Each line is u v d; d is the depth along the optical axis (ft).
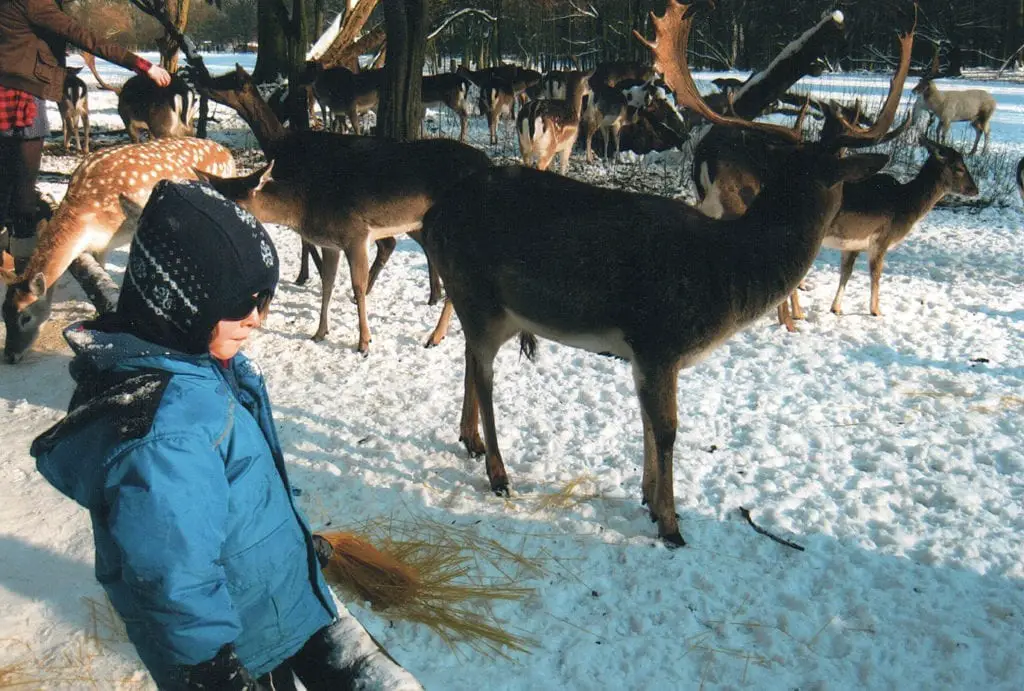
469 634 10.21
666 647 10.14
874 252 22.67
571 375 18.48
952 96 53.42
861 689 9.53
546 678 9.72
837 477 14.05
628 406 16.79
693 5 13.29
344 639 6.54
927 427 15.81
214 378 5.57
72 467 5.25
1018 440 15.25
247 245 5.52
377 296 24.14
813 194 11.98
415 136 32.48
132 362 5.39
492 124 56.59
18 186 19.22
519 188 12.95
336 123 59.26
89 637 10.11
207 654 5.19
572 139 45.32
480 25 82.38
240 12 162.91
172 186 5.44
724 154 24.16
